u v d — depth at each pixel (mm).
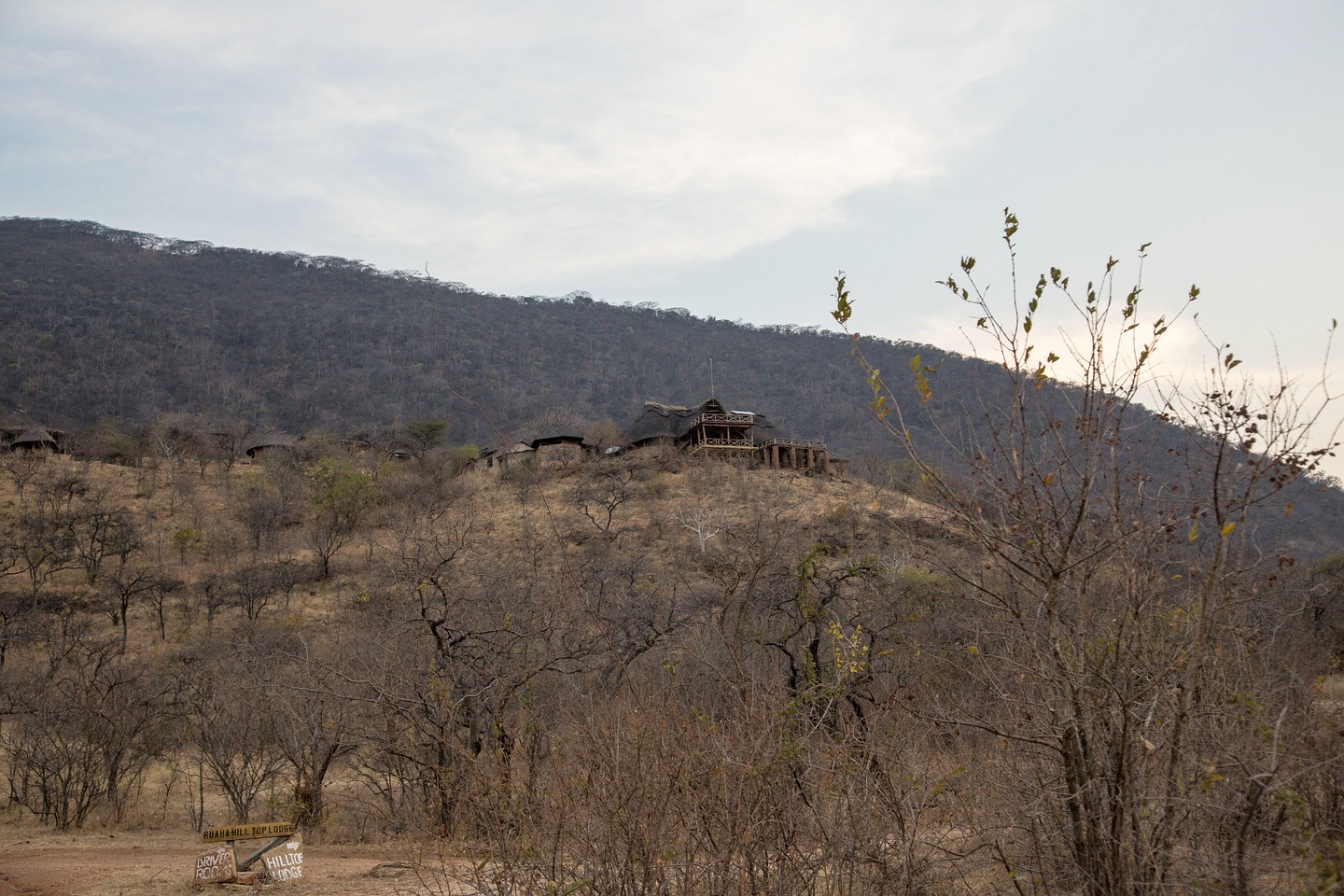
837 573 15883
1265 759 5570
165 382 145750
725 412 74500
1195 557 5734
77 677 23500
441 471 63156
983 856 6688
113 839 14938
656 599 18750
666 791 6148
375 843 13477
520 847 6410
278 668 17406
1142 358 5426
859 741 6949
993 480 5543
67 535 47844
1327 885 4914
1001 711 6496
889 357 130625
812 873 6355
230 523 56344
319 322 169375
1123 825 5426
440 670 13258
